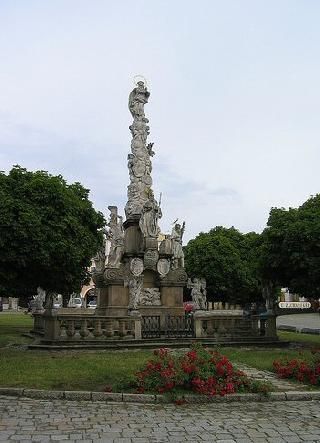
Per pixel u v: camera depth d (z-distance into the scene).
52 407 8.86
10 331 26.92
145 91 27.95
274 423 7.88
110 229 25.36
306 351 17.98
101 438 6.90
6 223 16.61
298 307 58.47
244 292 49.00
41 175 19.72
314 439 6.98
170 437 7.02
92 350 17.50
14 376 11.45
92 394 9.66
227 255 49.06
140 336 19.20
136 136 27.42
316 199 22.27
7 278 17.52
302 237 19.00
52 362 13.95
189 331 20.34
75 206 20.05
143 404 9.29
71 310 36.09
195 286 27.23
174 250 25.56
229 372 10.23
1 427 7.40
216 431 7.36
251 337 20.53
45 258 17.33
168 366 10.26
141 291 23.88
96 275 25.86
